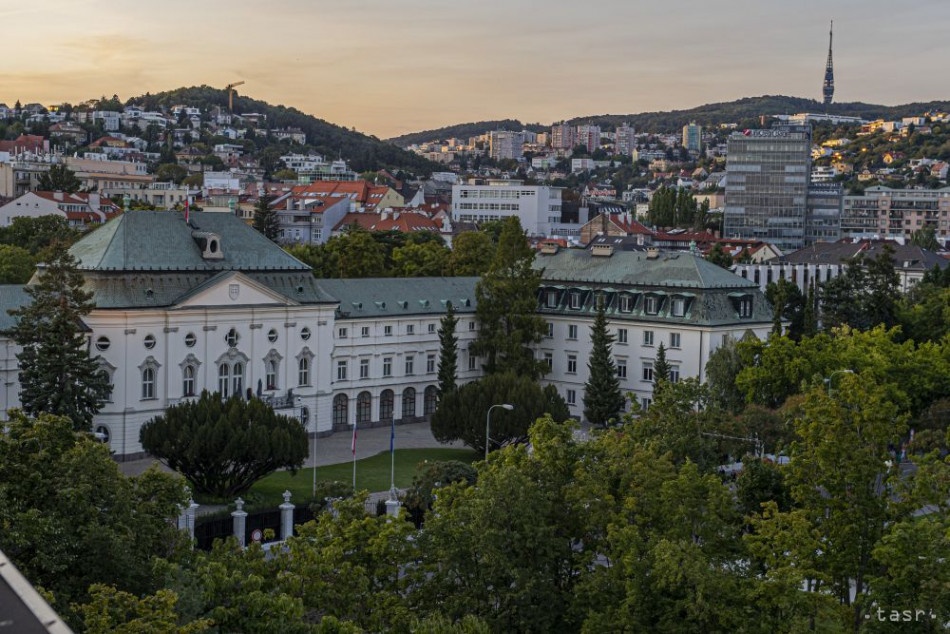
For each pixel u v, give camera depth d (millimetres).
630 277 178125
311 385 161000
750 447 124062
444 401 149125
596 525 77250
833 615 66875
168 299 146500
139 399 144625
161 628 57188
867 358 151250
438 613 66625
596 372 167125
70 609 64062
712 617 68188
